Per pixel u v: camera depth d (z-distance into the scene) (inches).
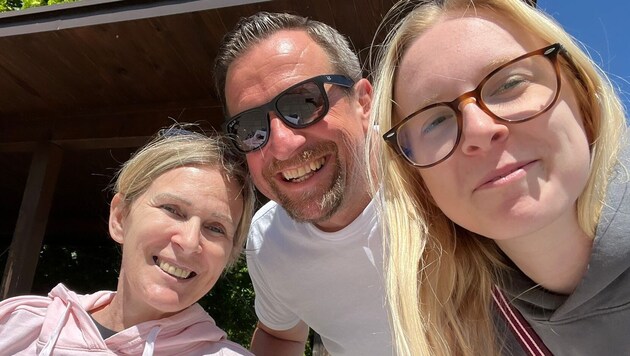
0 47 32.9
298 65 20.0
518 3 12.6
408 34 14.0
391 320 15.7
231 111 21.1
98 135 40.2
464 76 12.3
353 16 28.1
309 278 21.8
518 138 11.9
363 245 20.1
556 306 13.9
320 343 35.2
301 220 20.4
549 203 11.7
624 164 13.3
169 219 17.7
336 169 20.4
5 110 41.9
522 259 13.6
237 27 21.9
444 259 15.0
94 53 33.4
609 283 12.7
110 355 17.2
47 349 16.9
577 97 12.9
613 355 13.4
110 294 19.6
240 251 20.4
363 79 22.0
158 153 18.7
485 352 15.2
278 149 19.4
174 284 17.3
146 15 28.7
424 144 13.1
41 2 48.8
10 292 37.4
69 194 64.9
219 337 18.6
